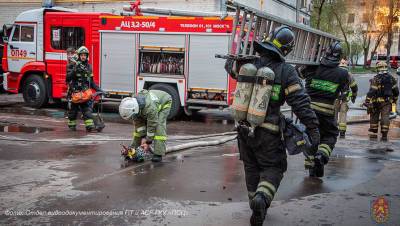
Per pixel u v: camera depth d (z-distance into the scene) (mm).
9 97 17469
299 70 6867
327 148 6352
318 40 7273
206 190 5691
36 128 10367
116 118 12609
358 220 4750
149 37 12828
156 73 12836
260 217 4219
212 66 12289
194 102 12523
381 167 7227
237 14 5133
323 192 5742
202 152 8094
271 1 22766
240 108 4320
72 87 9961
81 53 9953
